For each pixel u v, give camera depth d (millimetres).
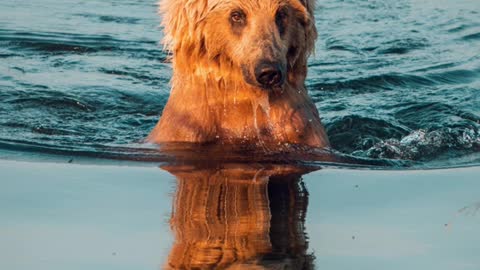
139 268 16453
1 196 20281
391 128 28047
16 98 30750
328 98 32062
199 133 24047
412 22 42000
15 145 24422
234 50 22891
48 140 25516
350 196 20453
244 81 22812
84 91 31984
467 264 16578
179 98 24328
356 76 34219
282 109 24000
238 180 21406
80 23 41281
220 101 23953
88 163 22906
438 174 22484
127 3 45719
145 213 19172
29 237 17938
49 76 33719
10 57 36188
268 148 23828
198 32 23219
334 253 17141
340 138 27391
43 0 45594
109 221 18766
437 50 37906
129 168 22438
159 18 42688
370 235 18047
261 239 17750
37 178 21594
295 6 23078
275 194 20469
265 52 22109
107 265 16609
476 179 21938
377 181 21719
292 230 18219
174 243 17531
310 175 22016
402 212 19453
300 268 16438
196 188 20828
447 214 19281
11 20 41250
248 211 19312
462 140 26594
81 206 19656
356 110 30328
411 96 31984
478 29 40906
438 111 30031
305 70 24172
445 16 43031
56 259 16875
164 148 23859
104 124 28734
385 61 36312
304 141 24156
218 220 18766
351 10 44125
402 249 17375
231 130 24109
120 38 39094
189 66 23797
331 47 38188
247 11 22609
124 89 32562
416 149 25562
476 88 33000
